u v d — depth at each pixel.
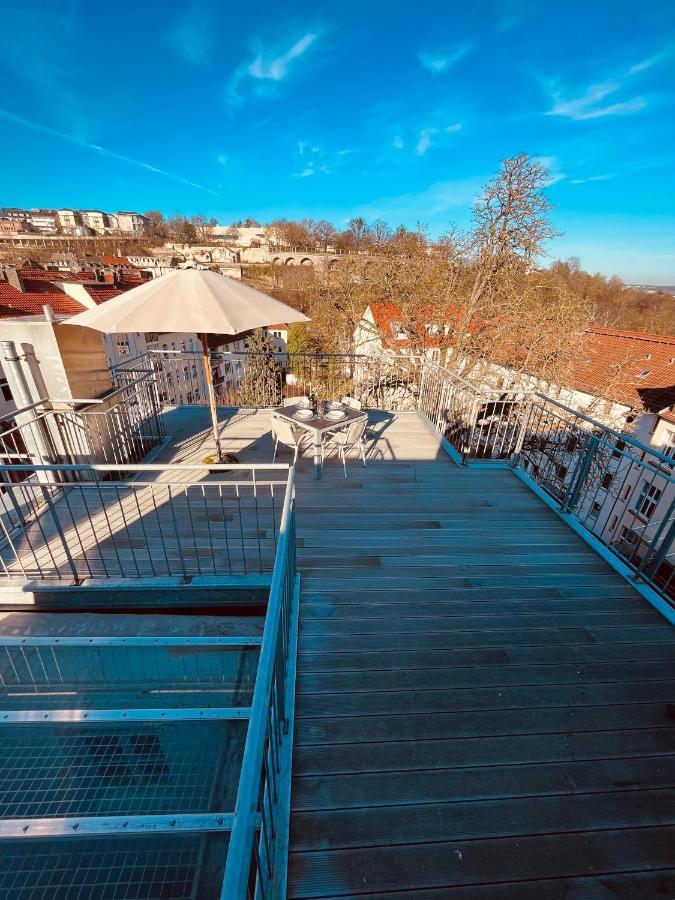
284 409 5.14
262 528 3.75
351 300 16.14
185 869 1.73
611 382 12.57
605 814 1.72
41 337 4.09
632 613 2.83
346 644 2.49
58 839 1.79
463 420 6.52
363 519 3.94
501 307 12.21
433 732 2.00
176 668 2.67
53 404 4.24
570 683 2.29
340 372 13.48
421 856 1.56
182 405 7.24
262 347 19.78
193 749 2.20
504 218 11.21
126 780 2.05
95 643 2.75
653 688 2.29
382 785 1.78
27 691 2.52
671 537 2.83
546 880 1.51
